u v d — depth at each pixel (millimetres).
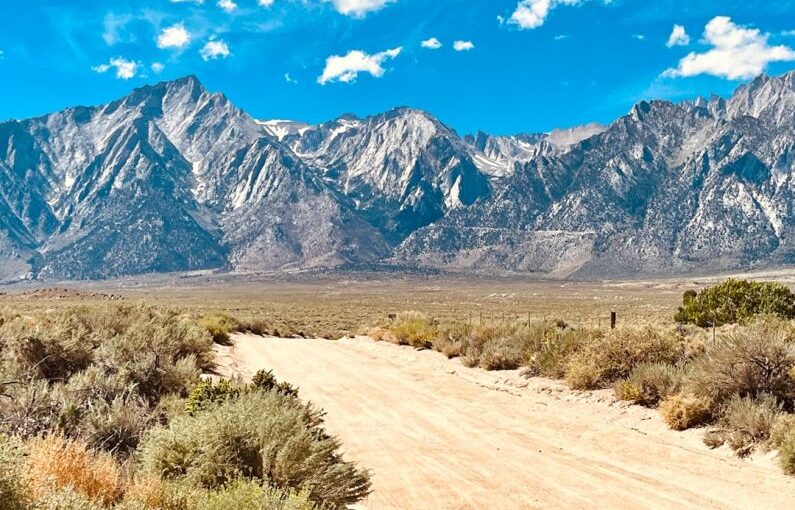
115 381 11625
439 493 10344
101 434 9336
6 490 5227
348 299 195875
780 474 11008
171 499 6875
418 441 13680
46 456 6871
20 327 14578
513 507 9750
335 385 20734
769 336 14602
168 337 19125
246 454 8336
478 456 12547
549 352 21141
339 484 8570
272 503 6715
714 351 15023
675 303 131500
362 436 14062
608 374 18297
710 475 11219
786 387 13883
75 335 15164
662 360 17922
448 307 134875
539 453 12789
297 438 8453
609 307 118938
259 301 177625
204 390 12211
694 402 14172
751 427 12484
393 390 19922
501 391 19719
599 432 14461
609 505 9844
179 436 8305
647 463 12047
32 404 9438
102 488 6773
